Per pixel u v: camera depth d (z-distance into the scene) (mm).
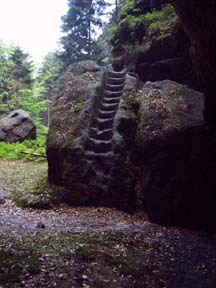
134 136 13555
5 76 39344
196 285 7359
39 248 8008
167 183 11391
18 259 7273
